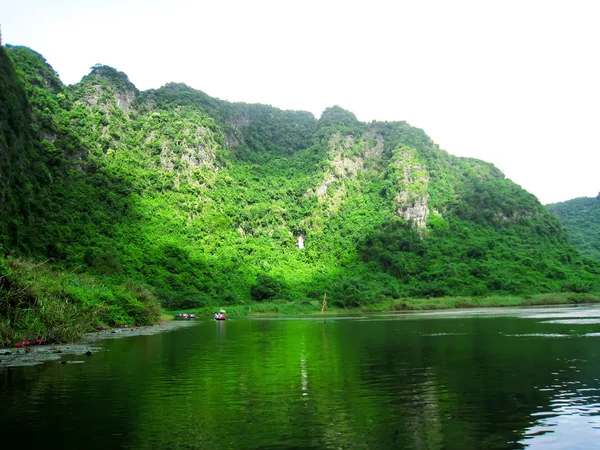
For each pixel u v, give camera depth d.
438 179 126.94
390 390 12.10
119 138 107.12
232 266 89.25
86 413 10.04
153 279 73.62
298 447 7.90
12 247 53.97
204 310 66.94
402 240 106.00
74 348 21.66
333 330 32.84
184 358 18.33
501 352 18.75
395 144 133.75
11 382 13.35
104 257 69.50
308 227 110.81
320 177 122.12
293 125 155.62
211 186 109.56
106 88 113.31
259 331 32.97
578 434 8.47
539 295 82.25
